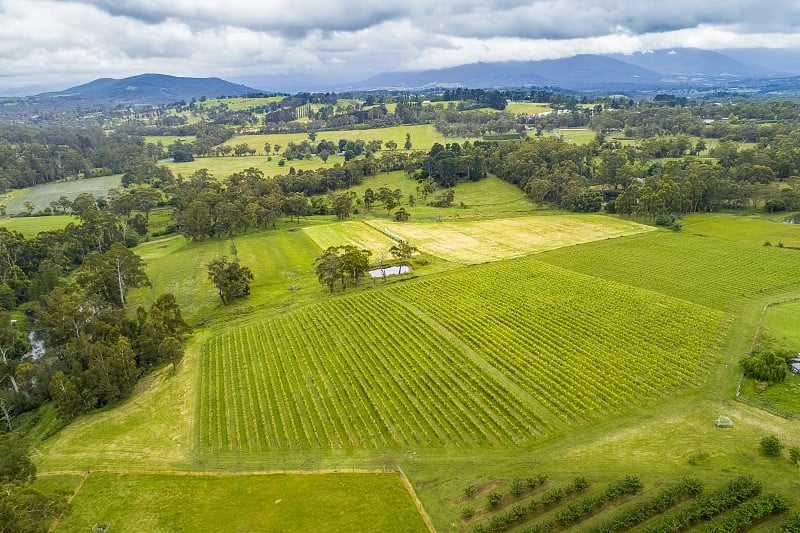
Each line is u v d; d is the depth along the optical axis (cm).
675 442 5262
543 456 5212
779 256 11044
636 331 7819
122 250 10256
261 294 10719
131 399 7031
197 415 6506
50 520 4725
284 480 5162
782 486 4525
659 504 4281
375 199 17988
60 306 8212
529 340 7725
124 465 5597
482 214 16712
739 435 5312
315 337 8388
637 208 15250
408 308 9262
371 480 5062
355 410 6294
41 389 7475
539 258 11875
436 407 6178
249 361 7769
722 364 6788
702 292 9300
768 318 8081
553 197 18338
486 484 4862
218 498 4975
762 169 16450
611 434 5497
